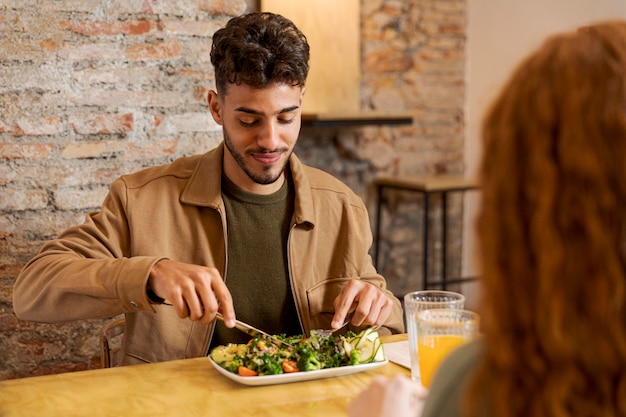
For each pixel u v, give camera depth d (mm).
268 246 1758
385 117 3668
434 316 1278
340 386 1306
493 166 634
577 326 582
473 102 4234
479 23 4156
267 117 1619
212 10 2309
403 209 4113
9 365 2162
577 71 604
